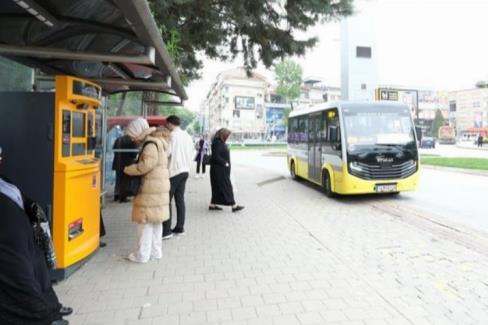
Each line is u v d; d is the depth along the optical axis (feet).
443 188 43.57
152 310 12.32
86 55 14.05
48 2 11.50
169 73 20.40
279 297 13.34
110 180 37.01
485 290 14.06
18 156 14.47
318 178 40.60
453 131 234.79
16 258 9.00
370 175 33.17
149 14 11.32
